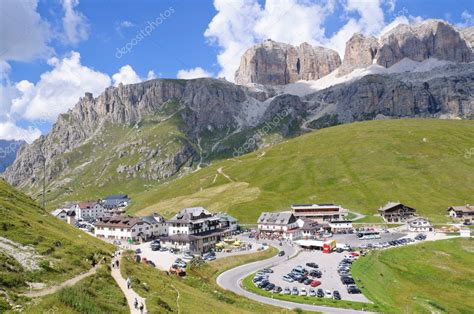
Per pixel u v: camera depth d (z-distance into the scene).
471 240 160.38
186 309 65.19
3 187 124.19
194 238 155.62
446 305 102.88
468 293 113.44
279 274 119.00
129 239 174.88
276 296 97.56
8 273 55.62
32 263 63.00
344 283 109.06
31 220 95.38
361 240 171.12
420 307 99.31
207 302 75.50
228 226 198.38
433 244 156.12
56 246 76.69
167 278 89.00
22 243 70.81
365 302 93.88
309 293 99.38
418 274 127.00
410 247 152.12
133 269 81.00
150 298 62.38
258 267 128.12
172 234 173.62
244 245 158.50
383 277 120.81
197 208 186.00
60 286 57.97
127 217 187.00
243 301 90.50
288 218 185.12
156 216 198.50
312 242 156.62
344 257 140.75
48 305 48.66
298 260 137.38
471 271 128.12
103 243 117.31
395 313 88.81
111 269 76.69
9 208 97.56
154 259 129.62
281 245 164.12
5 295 49.47
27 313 45.47
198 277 110.88
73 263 70.00
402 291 112.19
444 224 193.00
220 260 132.25
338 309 89.12
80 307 50.78
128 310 56.03
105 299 57.69
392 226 198.75
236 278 114.69
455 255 143.50
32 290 54.22
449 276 124.44
